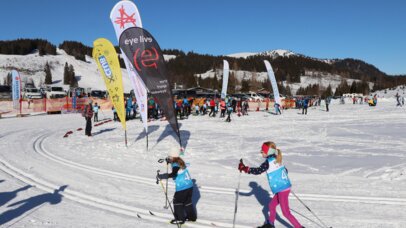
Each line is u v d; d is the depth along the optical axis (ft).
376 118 91.25
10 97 148.46
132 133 59.77
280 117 95.40
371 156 39.55
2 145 45.78
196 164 35.50
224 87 101.60
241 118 91.86
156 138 53.88
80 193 25.03
